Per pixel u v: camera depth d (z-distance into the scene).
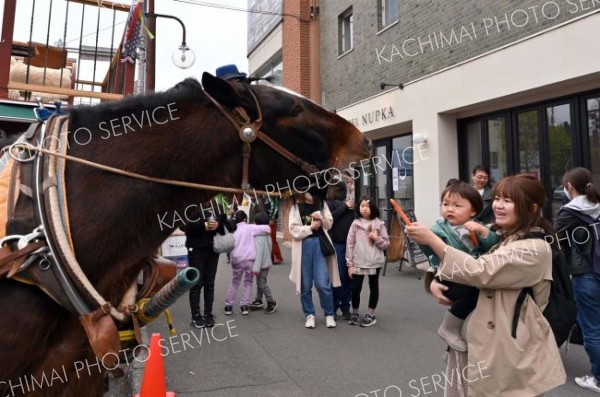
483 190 6.60
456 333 2.41
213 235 5.71
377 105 10.49
